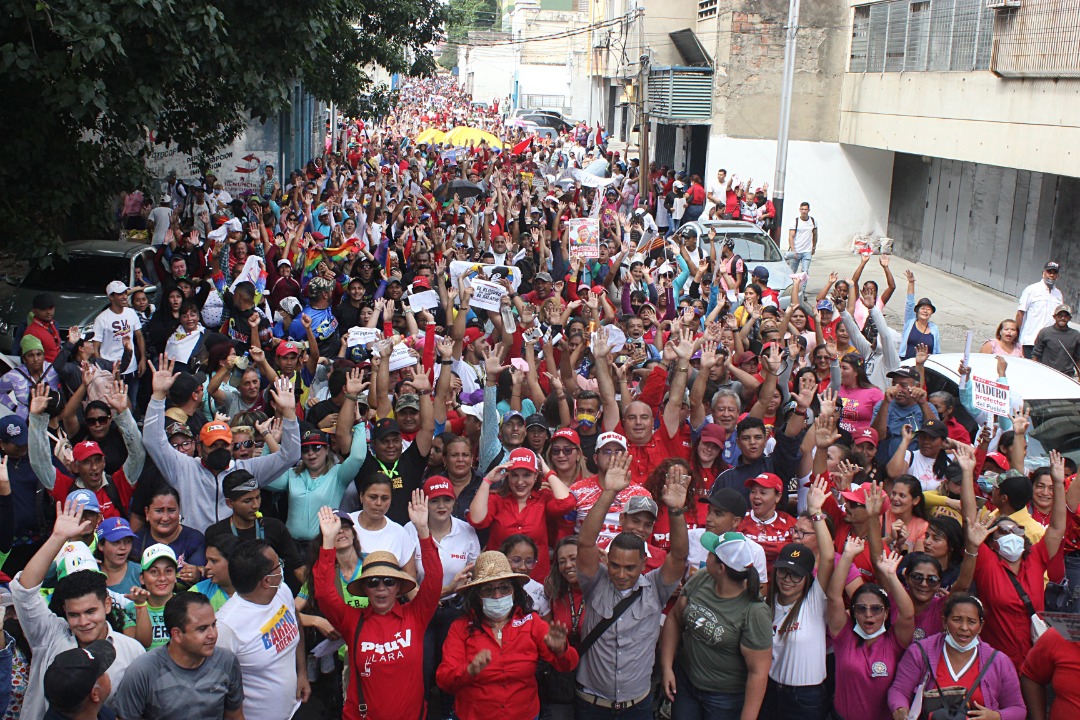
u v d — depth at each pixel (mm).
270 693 5777
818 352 10672
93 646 5094
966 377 10211
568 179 32344
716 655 6039
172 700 5152
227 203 20391
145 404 11773
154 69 12781
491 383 7707
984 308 21562
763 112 29688
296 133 32312
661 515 7059
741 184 28688
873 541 6512
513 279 12117
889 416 9484
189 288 12422
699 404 8461
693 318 11047
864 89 27828
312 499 7375
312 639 7133
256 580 5719
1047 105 19016
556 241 16141
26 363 9945
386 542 6539
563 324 11102
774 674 6211
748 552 5883
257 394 9266
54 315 13406
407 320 10930
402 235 17828
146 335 12094
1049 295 15305
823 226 29797
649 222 25438
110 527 6090
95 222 14062
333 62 25469
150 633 5828
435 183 30297
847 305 12898
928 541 6801
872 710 6113
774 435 8688
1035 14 19250
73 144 13258
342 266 15273
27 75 11453
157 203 20062
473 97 96312
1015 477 7508
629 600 6078
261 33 15414
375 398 8570
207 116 16188
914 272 25703
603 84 55906
